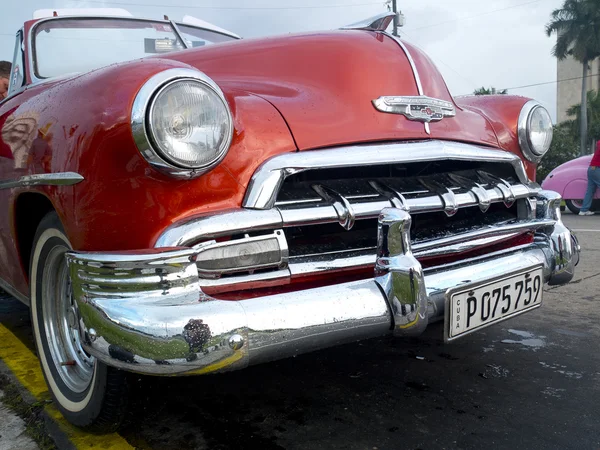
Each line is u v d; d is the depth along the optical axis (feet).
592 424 6.91
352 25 8.93
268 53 7.81
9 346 9.96
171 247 5.28
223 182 5.75
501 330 10.45
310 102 6.77
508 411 7.26
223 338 5.03
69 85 6.22
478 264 6.98
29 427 6.96
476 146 7.75
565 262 8.16
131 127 5.14
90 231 5.68
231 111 6.06
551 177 31.32
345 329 5.62
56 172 5.95
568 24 112.06
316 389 7.95
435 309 6.34
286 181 6.46
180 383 8.13
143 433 6.79
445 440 6.55
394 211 5.92
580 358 9.04
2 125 7.60
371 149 6.57
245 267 5.74
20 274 8.06
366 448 6.40
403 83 7.47
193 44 11.15
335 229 6.77
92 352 5.26
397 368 8.66
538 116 8.90
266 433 6.76
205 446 6.48
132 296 5.13
